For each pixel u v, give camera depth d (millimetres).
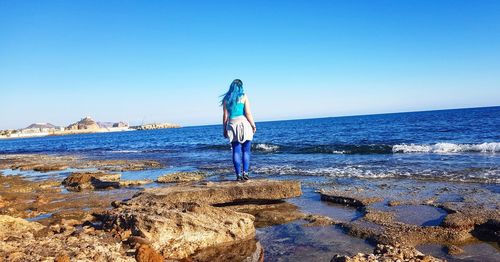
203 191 7551
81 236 4762
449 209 6469
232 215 5805
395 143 25469
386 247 4469
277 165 15281
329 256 4668
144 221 5070
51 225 5863
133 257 4207
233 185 7859
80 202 8758
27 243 4410
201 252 4984
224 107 8344
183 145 40438
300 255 4754
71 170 17938
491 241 5020
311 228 5977
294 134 49906
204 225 5312
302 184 10344
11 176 16312
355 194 8164
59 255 3895
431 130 37938
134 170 16594
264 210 7430
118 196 9391
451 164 12805
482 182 9195
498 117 56188
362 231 5527
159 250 4773
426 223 5828
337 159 16766
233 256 4805
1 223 5152
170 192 7516
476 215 5777
